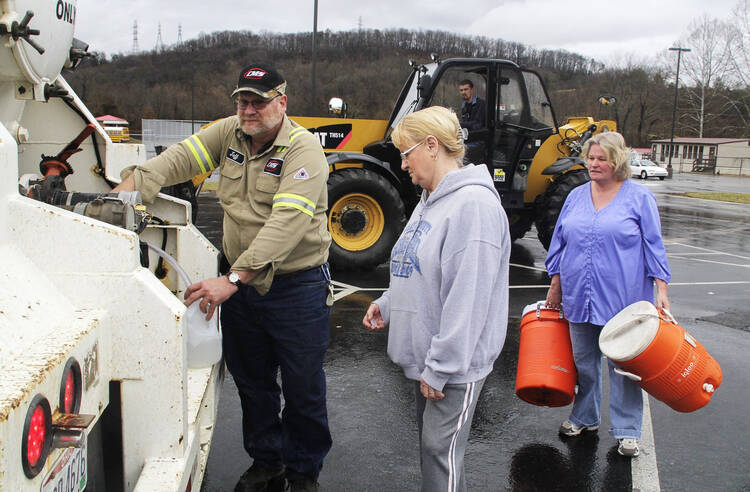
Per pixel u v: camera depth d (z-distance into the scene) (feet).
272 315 8.16
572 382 10.11
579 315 10.01
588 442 11.07
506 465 10.25
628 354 9.05
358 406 12.25
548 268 10.78
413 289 6.86
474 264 6.32
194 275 9.21
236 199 8.00
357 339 16.24
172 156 8.02
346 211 23.29
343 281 22.70
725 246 35.63
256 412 9.03
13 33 5.90
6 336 3.96
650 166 135.95
